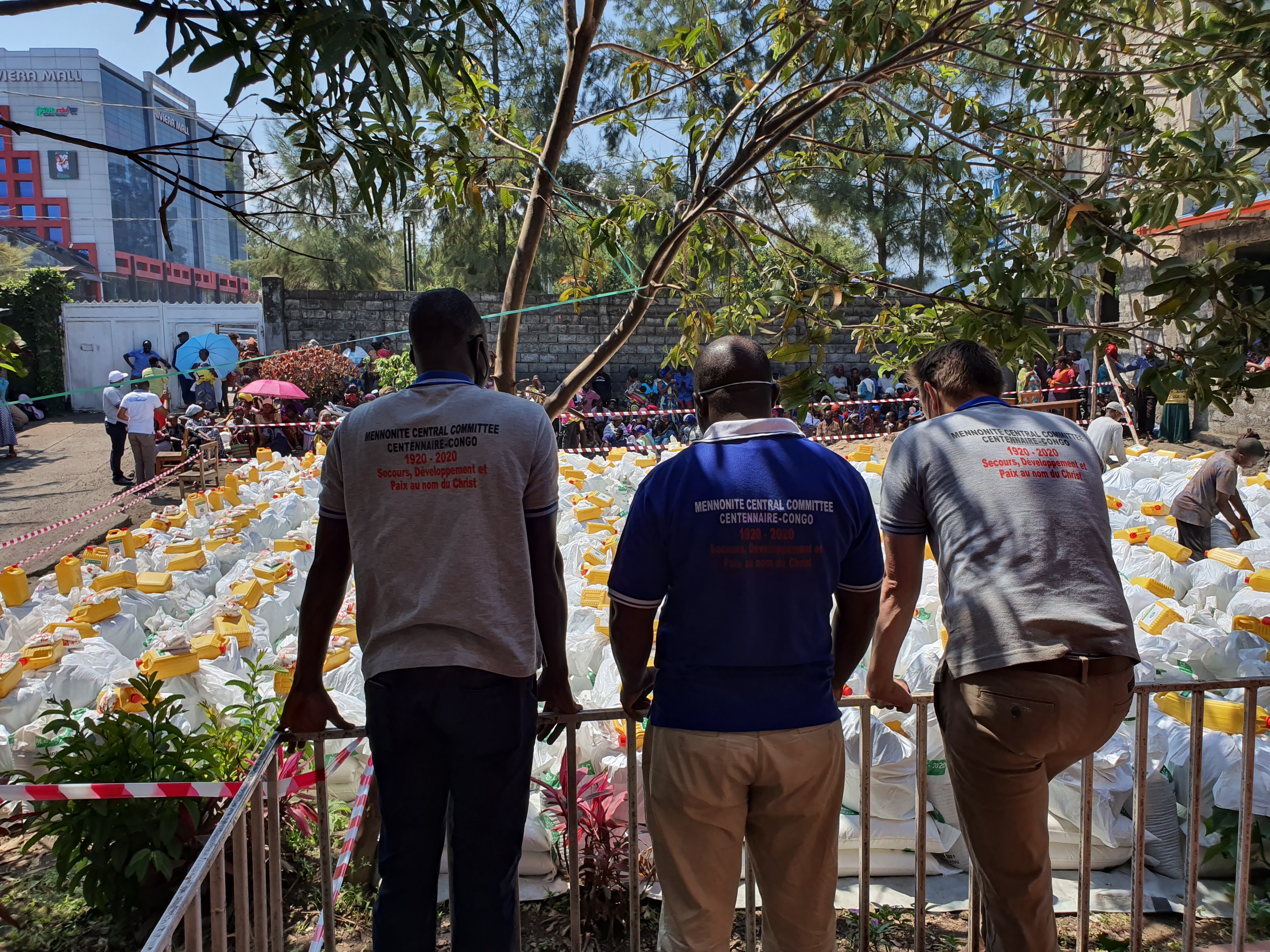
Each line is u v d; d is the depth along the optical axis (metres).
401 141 2.90
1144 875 3.42
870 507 2.36
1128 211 3.85
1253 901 3.58
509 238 24.02
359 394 20.86
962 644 2.37
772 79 5.00
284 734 2.61
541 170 4.75
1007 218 4.31
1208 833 3.71
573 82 4.64
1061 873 3.79
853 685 4.52
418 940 2.28
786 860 2.30
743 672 2.21
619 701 4.33
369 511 2.29
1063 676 2.27
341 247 25.12
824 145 5.42
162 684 4.06
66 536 11.59
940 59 4.71
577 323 25.19
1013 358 3.39
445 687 2.21
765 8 4.84
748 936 2.88
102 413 24.12
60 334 24.52
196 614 5.65
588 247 5.87
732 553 2.21
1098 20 4.28
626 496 9.72
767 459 2.28
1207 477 7.43
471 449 2.26
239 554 7.54
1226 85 4.21
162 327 24.84
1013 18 4.22
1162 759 3.99
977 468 2.46
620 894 3.57
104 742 3.80
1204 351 3.03
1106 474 9.93
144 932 3.62
